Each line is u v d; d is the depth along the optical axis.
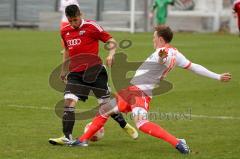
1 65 46.28
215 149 20.67
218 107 29.38
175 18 91.88
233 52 58.09
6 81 37.81
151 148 20.77
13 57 52.12
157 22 80.38
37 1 98.12
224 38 77.12
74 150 20.33
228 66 46.66
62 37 22.14
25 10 98.56
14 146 20.83
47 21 96.12
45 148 20.55
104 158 19.19
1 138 22.09
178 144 19.75
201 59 51.62
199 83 37.44
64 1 44.66
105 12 94.06
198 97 32.31
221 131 23.83
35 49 59.75
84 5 94.81
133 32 85.38
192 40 72.94
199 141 22.00
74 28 21.89
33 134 22.89
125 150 20.44
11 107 28.81
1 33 83.38
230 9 89.50
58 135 22.78
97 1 94.12
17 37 75.75
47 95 32.44
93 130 20.91
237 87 35.97
